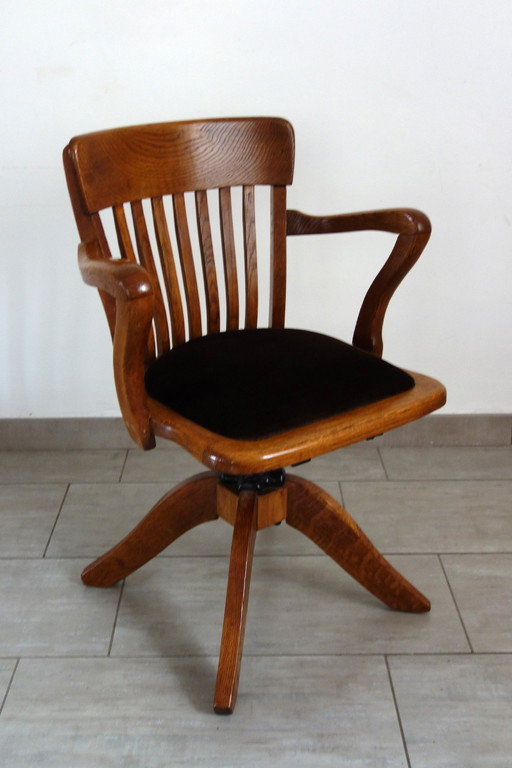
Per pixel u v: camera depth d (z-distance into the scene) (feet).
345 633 4.50
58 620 4.60
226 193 4.47
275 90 5.38
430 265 5.90
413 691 4.12
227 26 5.18
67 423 6.33
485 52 5.26
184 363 4.02
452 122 5.46
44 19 5.11
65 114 5.39
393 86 5.36
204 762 3.74
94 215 3.93
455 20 5.18
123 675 4.22
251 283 4.65
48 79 5.28
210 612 4.67
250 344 4.21
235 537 4.18
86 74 5.28
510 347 6.17
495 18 5.17
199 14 5.14
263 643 4.43
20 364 6.16
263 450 3.34
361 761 3.75
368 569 4.53
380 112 5.43
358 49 5.26
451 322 6.10
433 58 5.28
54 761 3.75
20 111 5.35
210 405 3.64
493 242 5.82
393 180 5.65
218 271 5.91
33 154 5.48
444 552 5.15
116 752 3.79
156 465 6.17
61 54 5.22
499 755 3.78
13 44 5.17
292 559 5.12
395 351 6.23
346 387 3.78
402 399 3.76
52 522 5.48
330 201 5.73
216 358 4.04
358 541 4.45
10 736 3.87
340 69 5.31
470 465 6.14
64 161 3.83
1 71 5.24
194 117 5.46
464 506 5.62
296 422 3.53
